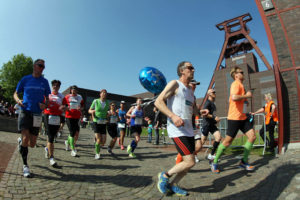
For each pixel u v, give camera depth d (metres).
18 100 3.20
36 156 4.54
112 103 5.98
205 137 4.77
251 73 35.09
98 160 4.86
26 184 2.76
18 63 36.53
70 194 2.60
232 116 3.75
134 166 4.39
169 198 2.63
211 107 4.71
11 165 3.54
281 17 5.27
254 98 33.38
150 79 7.71
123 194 2.74
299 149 4.59
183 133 2.53
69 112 5.23
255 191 2.72
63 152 5.55
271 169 3.58
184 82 2.71
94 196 2.61
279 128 4.77
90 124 20.39
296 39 5.04
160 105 2.45
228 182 3.18
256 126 13.25
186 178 3.49
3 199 2.23
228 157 5.07
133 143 5.58
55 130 4.06
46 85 3.57
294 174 2.98
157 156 5.78
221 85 37.25
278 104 4.83
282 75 5.10
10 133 8.55
